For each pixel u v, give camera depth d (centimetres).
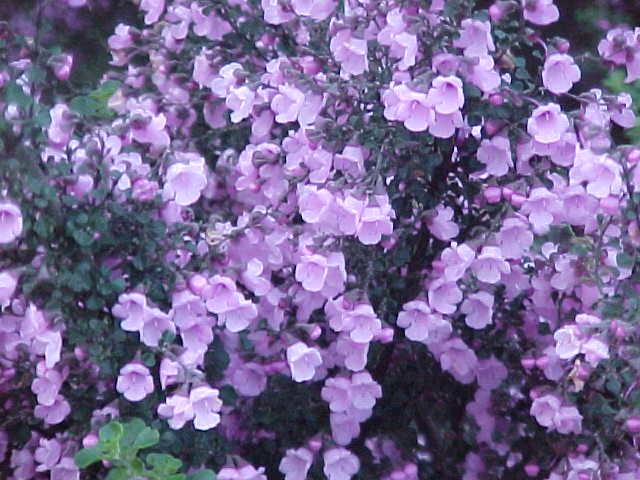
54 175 31
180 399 30
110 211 32
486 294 34
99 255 32
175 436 32
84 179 32
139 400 32
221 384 35
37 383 32
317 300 34
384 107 34
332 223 32
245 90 35
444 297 33
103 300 31
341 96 34
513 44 35
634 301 31
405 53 33
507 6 34
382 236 34
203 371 33
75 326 31
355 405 34
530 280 35
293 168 35
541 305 35
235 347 35
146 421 32
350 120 34
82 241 31
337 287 33
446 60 33
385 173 34
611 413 32
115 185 33
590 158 32
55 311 30
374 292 34
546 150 34
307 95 34
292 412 35
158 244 33
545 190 33
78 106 33
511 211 34
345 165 34
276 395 35
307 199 32
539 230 34
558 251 34
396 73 34
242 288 35
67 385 33
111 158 34
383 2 34
